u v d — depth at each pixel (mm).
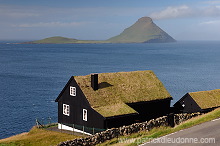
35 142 37969
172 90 108562
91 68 185125
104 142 31281
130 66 197500
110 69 179500
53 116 73250
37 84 121688
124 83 49406
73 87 46656
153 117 48938
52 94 101000
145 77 52781
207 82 128250
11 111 77875
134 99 46719
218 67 193875
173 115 37188
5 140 39844
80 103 45125
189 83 125250
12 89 109812
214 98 51938
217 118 34562
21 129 62688
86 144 30516
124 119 43094
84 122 44344
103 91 46031
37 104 86062
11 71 168375
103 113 41312
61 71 169000
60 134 42594
